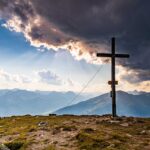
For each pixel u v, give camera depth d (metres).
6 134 43.94
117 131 39.69
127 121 48.81
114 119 50.62
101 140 33.09
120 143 32.28
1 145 32.91
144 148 30.53
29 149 32.81
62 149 31.19
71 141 33.84
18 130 45.69
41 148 32.50
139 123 47.25
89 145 31.62
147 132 39.16
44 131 40.47
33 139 36.44
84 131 38.00
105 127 43.25
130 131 40.09
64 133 37.81
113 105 53.09
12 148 34.06
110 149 30.02
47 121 54.69
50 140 35.12
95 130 38.81
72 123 47.47
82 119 53.34
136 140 34.19
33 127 45.53
